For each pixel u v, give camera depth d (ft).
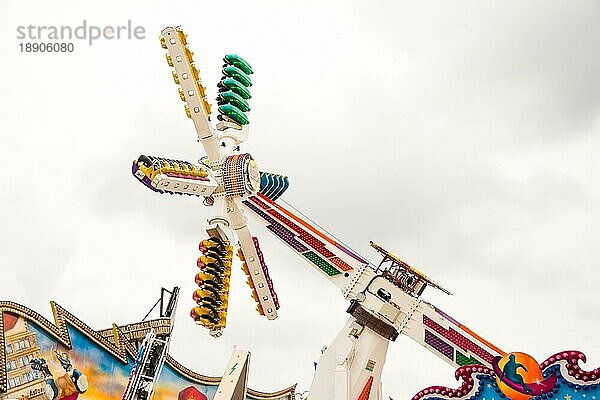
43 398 110.83
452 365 93.30
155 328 144.36
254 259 101.65
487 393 73.72
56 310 118.73
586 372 71.41
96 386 124.57
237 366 89.97
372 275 98.22
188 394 156.04
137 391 113.70
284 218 102.53
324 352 98.27
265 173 105.50
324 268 100.78
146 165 85.92
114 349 130.93
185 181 88.84
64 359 117.39
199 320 91.61
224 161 96.43
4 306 106.22
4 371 103.09
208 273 92.84
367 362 95.91
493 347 92.07
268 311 105.19
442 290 98.27
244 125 103.04
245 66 102.58
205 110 94.94
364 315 97.25
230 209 96.07
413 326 95.86
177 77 93.45
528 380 72.54
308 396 96.63
